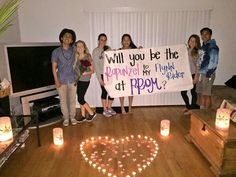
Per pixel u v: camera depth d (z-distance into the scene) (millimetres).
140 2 4465
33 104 3881
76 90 3898
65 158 2805
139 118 4207
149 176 2428
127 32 4562
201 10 4508
